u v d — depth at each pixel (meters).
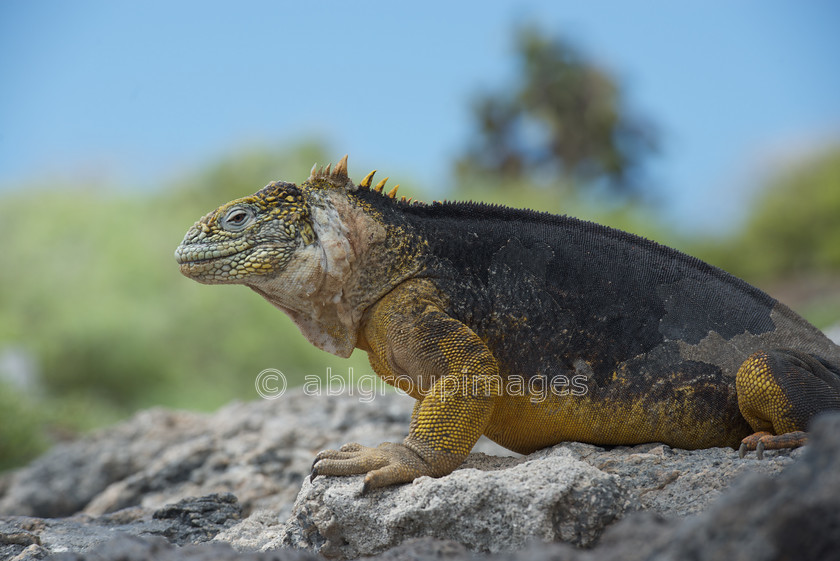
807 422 16.73
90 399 81.00
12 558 18.42
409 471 16.53
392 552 13.84
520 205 101.56
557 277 18.84
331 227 18.12
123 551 13.27
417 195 99.94
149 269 98.75
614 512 15.28
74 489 35.09
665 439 18.73
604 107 128.88
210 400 79.88
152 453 35.25
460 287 18.47
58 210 110.88
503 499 15.23
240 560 12.75
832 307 75.94
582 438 18.95
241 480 27.81
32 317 94.31
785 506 9.84
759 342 18.69
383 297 18.42
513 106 131.38
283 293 18.27
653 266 19.25
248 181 111.75
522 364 18.48
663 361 18.50
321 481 16.92
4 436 49.97
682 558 10.33
